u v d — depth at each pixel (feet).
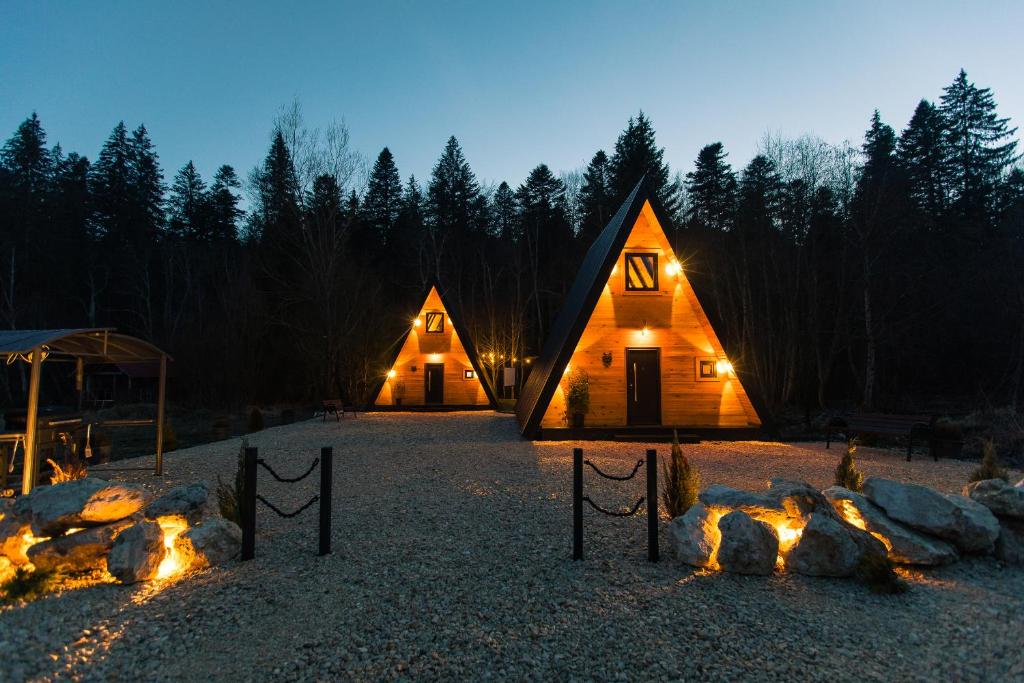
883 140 106.63
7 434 28.12
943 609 13.84
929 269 93.71
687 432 44.68
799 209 92.68
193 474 32.45
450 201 155.53
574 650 11.82
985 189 114.21
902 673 10.95
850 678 10.76
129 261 134.72
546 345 75.77
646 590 14.78
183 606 14.06
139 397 119.03
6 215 116.06
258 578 15.85
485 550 18.04
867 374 83.46
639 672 10.98
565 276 127.34
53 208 127.24
